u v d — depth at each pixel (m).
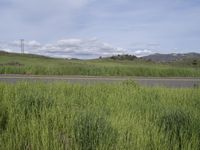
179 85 16.61
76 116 4.42
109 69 24.08
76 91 7.76
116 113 5.26
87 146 3.56
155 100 7.30
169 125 4.63
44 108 5.05
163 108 5.97
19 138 3.78
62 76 20.00
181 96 7.87
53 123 4.27
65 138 3.86
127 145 3.61
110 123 4.16
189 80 20.36
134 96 7.39
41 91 6.92
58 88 8.03
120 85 9.77
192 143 3.88
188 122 4.63
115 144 3.63
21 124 4.20
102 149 3.43
